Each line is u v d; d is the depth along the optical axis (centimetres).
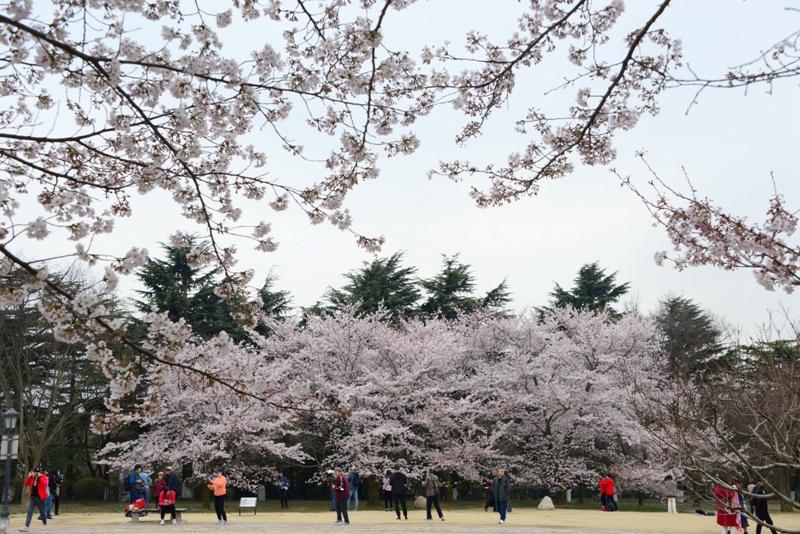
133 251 480
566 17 499
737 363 1046
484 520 1934
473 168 647
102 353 490
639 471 2522
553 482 2745
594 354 2875
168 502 1766
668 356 2934
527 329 2994
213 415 2488
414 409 2750
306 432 2647
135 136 573
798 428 687
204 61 495
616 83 517
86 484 2973
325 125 573
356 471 2408
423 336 2944
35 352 2823
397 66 551
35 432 2759
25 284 476
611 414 2694
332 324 2822
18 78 565
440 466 2583
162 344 529
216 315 3488
